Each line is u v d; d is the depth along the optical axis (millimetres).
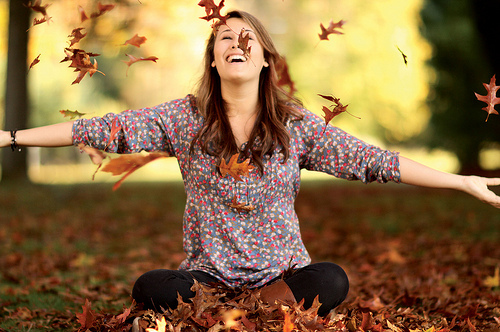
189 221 2709
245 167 2475
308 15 24625
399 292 3891
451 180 2576
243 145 2697
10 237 7070
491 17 14742
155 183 16391
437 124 17266
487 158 18781
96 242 6859
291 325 2256
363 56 24859
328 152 2744
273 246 2652
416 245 6180
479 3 14789
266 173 2637
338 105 2465
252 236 2646
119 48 9383
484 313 3170
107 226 8141
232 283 2627
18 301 3877
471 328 2705
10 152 14094
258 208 2645
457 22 16172
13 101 13484
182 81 17922
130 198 11930
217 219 2645
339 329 2484
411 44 23062
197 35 9898
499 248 5816
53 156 26344
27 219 8656
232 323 2340
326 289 2535
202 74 2822
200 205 2670
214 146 2662
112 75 26578
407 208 9844
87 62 2559
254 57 2680
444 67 16516
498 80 15547
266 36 2770
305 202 11141
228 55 2656
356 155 2693
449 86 16562
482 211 9047
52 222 8422
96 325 2619
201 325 2361
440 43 16266
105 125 2637
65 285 4422
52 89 27266
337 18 24719
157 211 9758
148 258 5770
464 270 4723
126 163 2848
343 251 6051
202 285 2516
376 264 5289
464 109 16625
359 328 2486
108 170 2826
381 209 9797
